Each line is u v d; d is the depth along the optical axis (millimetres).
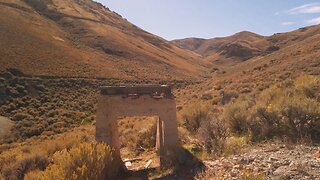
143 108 11492
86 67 79688
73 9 155625
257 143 10797
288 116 11344
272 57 72688
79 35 118812
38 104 50906
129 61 107625
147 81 84750
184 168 9914
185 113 17750
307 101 11883
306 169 7383
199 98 40875
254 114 12758
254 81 45438
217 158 9969
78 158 9117
